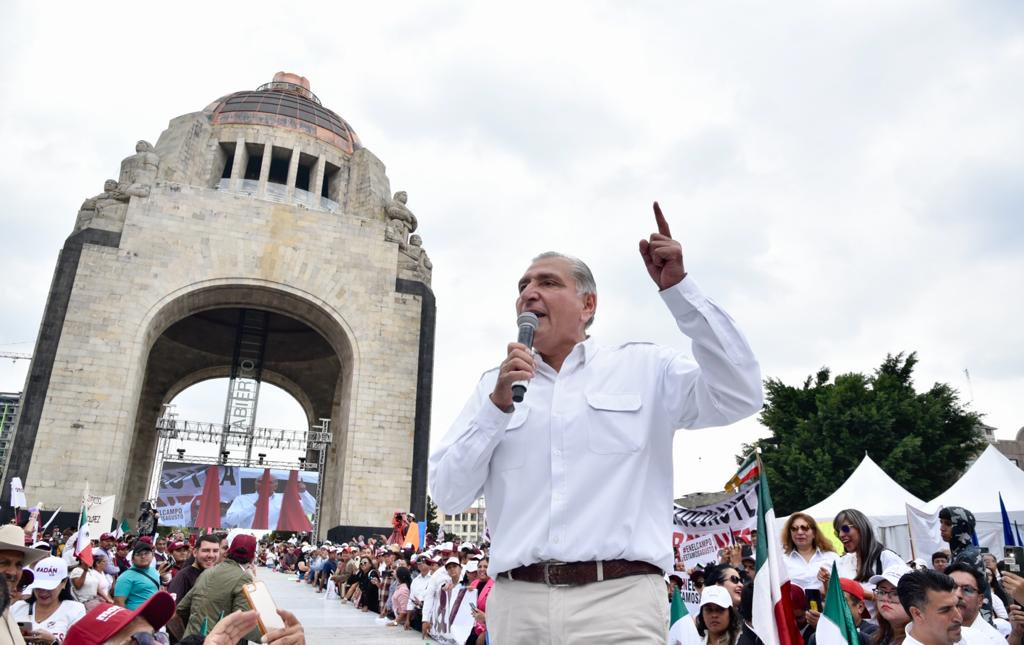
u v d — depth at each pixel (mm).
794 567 7805
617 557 2602
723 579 7699
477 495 3066
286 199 41125
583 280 3191
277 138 42438
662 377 2961
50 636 7645
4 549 5562
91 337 31484
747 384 2586
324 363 48688
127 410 31109
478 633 12609
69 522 28547
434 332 38344
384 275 37719
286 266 35844
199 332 46375
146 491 44344
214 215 35312
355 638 14938
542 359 3137
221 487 39375
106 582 11742
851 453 35312
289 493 40375
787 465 36344
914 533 14758
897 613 5531
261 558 58875
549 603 2586
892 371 40719
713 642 6898
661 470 2854
